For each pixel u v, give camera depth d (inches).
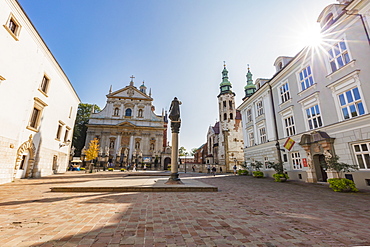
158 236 142.0
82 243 126.2
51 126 718.5
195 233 149.7
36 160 625.0
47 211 205.0
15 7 469.7
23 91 525.7
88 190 341.7
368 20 414.3
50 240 129.8
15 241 126.8
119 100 2010.3
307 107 591.8
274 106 771.4
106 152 1643.7
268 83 794.2
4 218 178.7
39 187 391.9
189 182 494.0
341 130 469.7
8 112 470.6
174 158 435.2
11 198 275.4
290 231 157.9
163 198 287.7
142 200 268.5
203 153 2413.9
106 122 1921.8
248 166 973.2
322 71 536.7
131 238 136.8
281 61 779.4
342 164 423.2
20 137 524.4
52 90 701.9
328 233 154.4
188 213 207.5
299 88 630.5
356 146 438.3
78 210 210.2
